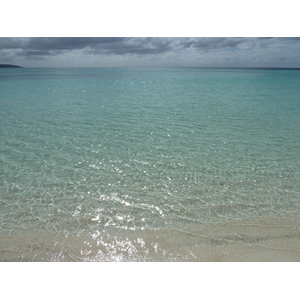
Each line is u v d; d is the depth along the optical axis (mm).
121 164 8875
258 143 11008
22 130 12562
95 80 43812
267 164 8953
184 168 8633
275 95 24812
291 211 6438
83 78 48750
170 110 17516
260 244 5406
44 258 5078
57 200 6816
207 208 6543
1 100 20734
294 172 8398
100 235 5609
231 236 5605
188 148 10383
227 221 6062
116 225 5906
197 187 7488
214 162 9094
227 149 10305
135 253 5207
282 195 7113
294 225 5934
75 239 5500
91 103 20000
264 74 69000
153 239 5520
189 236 5605
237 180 7898
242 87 32344
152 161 9148
